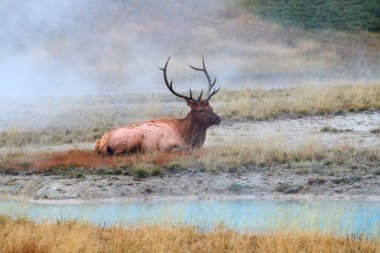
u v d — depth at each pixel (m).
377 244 39.62
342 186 57.94
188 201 55.00
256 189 57.81
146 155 63.38
